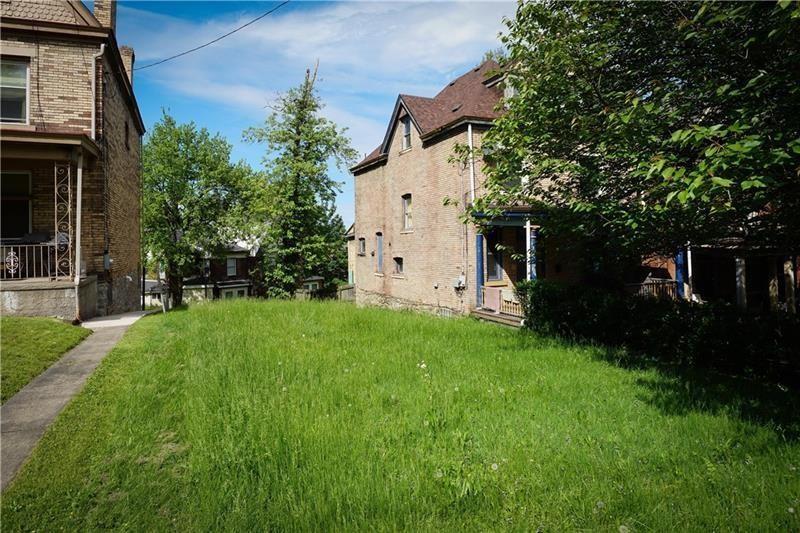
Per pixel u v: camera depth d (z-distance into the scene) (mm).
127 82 14062
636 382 5859
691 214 5625
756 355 6434
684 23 4719
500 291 13312
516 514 2895
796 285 16156
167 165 29359
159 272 30344
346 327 9414
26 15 11039
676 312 7766
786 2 3115
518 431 4121
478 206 7867
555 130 7133
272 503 2898
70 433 3834
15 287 8773
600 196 7117
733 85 4855
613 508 2934
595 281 15734
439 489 3123
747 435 4105
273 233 22750
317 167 22812
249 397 4672
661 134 5434
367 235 22562
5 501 2859
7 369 5445
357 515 2793
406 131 18562
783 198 5000
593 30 6641
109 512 2801
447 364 6539
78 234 9461
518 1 7316
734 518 2840
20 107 10961
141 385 5055
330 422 4062
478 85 17141
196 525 2684
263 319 10227
